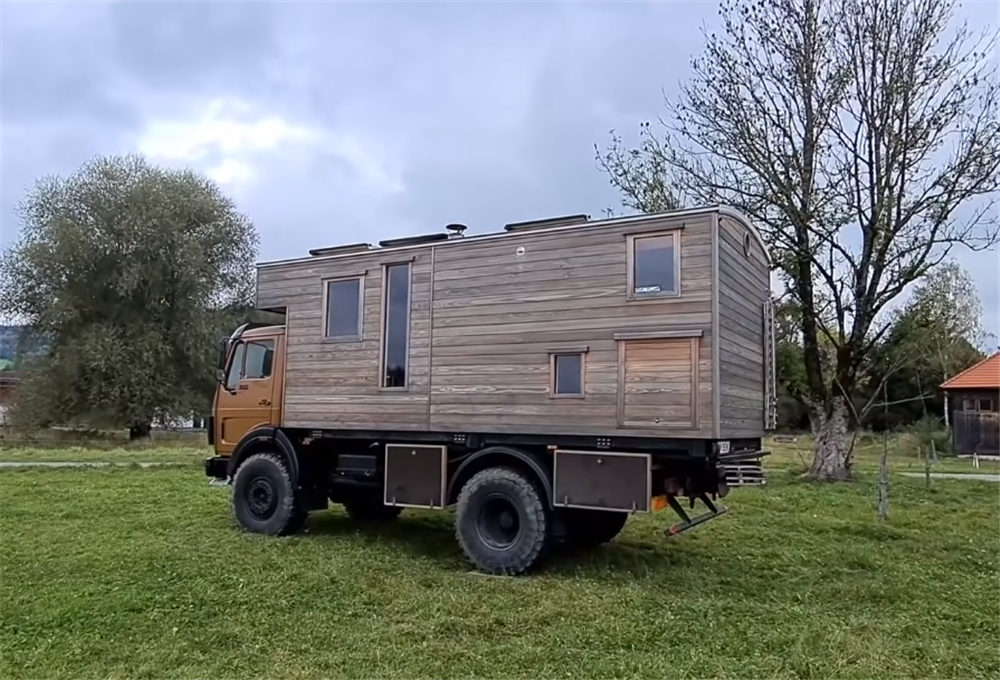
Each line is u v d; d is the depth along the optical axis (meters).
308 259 8.38
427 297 7.52
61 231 29.23
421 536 8.17
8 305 29.73
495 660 4.38
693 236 6.18
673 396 6.11
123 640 4.67
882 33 14.53
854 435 14.97
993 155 13.91
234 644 4.64
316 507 8.39
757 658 4.44
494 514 6.76
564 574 6.49
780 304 15.71
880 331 15.09
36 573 6.17
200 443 27.95
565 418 6.59
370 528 8.62
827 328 15.75
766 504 11.11
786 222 15.09
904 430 28.73
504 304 7.05
